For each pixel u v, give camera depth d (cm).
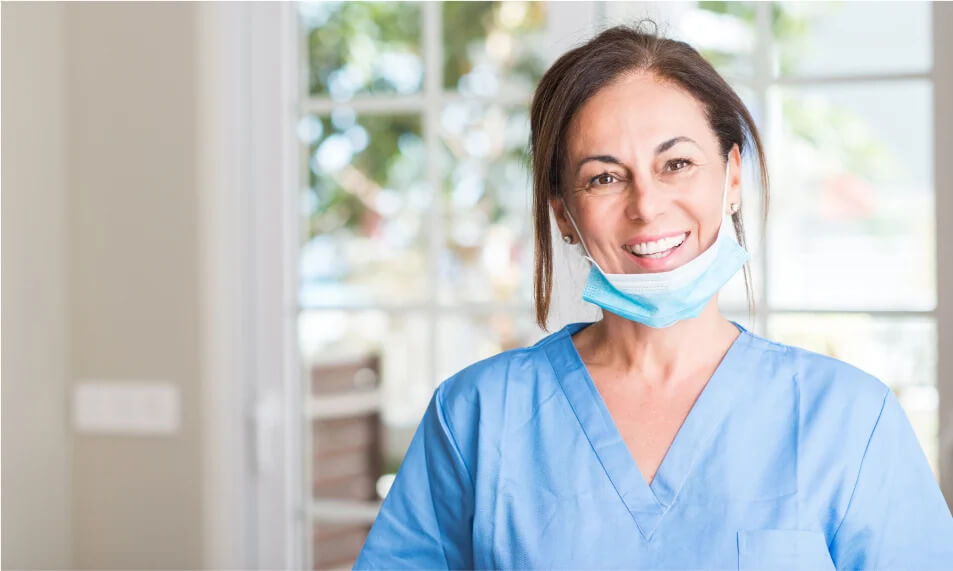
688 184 89
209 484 198
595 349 99
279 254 199
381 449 252
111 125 205
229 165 200
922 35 288
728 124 92
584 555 88
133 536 202
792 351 95
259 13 200
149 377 202
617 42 92
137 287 203
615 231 90
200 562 198
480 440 96
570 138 91
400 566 98
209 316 199
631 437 93
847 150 326
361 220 346
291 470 200
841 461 87
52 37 205
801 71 296
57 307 205
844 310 171
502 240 333
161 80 202
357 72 304
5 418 193
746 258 93
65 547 205
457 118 336
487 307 194
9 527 193
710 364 95
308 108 204
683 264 90
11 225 195
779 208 327
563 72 94
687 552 86
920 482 88
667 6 176
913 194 323
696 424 92
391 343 258
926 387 171
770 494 87
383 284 345
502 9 347
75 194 207
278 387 199
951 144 163
